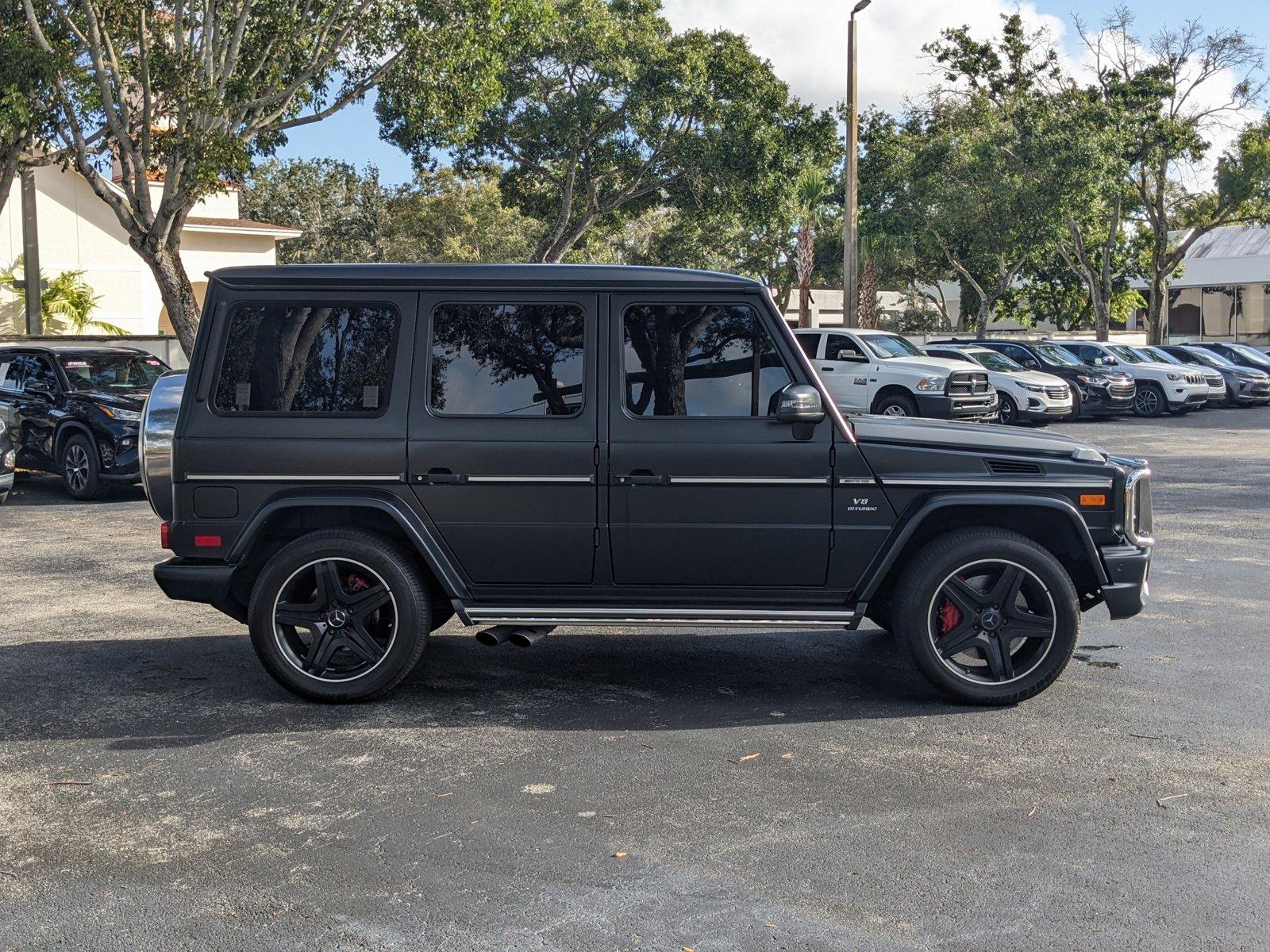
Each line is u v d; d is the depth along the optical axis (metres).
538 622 5.96
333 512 6.14
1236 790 4.88
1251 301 62.84
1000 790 4.88
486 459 5.97
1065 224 38.31
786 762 5.24
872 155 40.56
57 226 31.62
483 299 6.01
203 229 35.19
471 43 20.52
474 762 5.25
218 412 6.05
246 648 7.32
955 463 5.93
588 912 3.81
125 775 5.10
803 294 44.81
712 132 33.25
